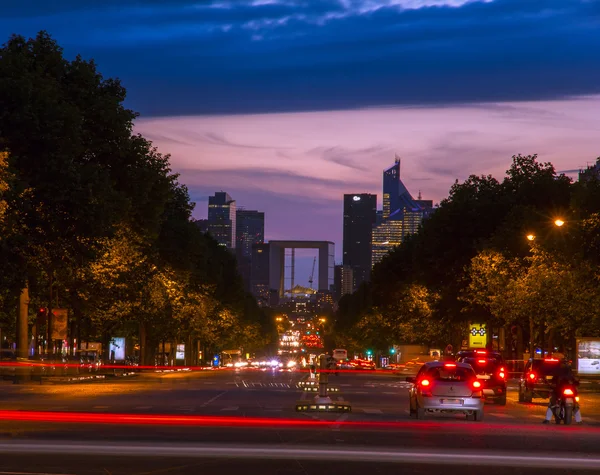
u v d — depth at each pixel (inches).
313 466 658.2
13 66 1887.3
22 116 1807.3
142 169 2449.6
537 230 2755.9
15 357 2566.4
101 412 1254.9
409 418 1283.2
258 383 2635.3
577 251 2193.7
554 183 3297.2
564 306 2433.6
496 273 2832.2
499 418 1336.1
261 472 621.0
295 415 1241.4
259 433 929.5
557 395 1214.3
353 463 681.0
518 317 2883.9
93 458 680.4
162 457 694.5
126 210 2080.5
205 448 764.6
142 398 1685.5
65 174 1856.5
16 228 1835.6
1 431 908.6
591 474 645.3
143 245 2987.2
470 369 1268.5
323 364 1360.7
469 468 664.4
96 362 3294.8
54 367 2600.9
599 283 2256.4
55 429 943.0
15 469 608.7
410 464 681.0
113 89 2383.1
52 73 2199.8
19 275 1845.5
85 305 2965.1
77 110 1913.1
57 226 1923.0
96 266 2632.9
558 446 863.7
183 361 5733.3
